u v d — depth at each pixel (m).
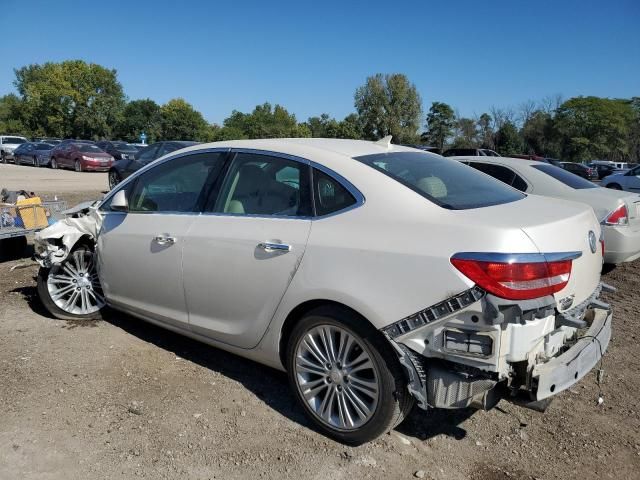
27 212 6.49
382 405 2.90
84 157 26.17
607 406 3.64
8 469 2.83
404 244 2.81
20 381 3.72
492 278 2.55
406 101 65.94
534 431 3.33
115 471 2.85
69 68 75.06
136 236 4.11
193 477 2.82
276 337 3.33
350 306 2.92
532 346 2.63
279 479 2.82
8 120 81.75
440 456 3.05
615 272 7.25
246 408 3.49
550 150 67.75
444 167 3.66
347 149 3.48
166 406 3.48
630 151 70.62
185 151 4.09
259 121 84.75
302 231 3.19
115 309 4.66
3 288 5.79
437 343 2.69
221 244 3.53
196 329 3.82
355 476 2.85
